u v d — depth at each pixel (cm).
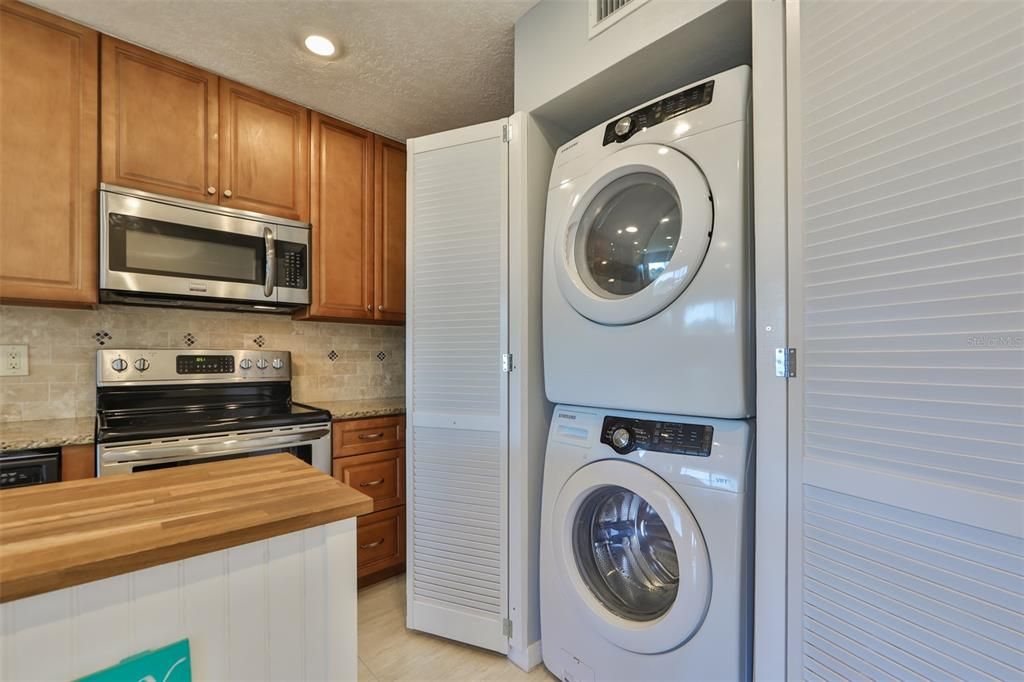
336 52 192
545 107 167
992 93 67
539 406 167
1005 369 66
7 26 160
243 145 213
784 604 98
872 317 82
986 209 68
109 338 205
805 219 94
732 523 111
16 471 149
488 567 168
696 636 115
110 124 179
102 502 80
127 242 179
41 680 57
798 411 95
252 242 211
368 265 256
